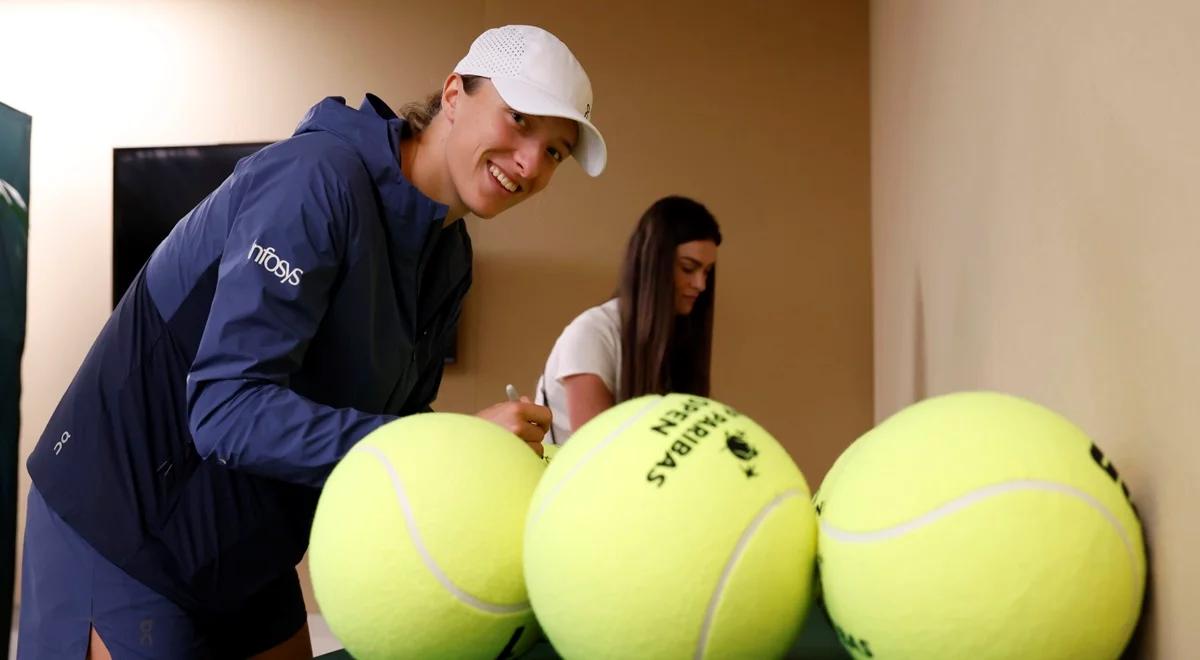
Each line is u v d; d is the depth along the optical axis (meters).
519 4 3.08
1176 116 0.51
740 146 2.99
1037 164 0.83
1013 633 0.47
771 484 0.54
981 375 1.12
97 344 1.10
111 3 3.24
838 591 0.53
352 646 0.62
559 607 0.53
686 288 1.94
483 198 1.16
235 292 0.91
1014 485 0.49
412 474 0.60
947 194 1.38
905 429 0.55
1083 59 0.69
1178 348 0.51
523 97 1.08
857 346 2.92
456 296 1.39
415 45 3.14
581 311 3.02
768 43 3.00
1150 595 0.55
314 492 1.13
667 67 3.02
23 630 1.10
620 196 3.02
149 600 1.05
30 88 3.24
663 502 0.51
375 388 1.12
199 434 0.89
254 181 0.97
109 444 1.04
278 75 3.18
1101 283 0.65
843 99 2.97
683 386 2.08
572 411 1.83
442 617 0.59
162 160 3.13
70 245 3.20
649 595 0.50
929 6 1.57
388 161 1.08
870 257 2.93
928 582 0.48
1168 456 0.52
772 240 2.96
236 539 1.08
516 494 0.60
